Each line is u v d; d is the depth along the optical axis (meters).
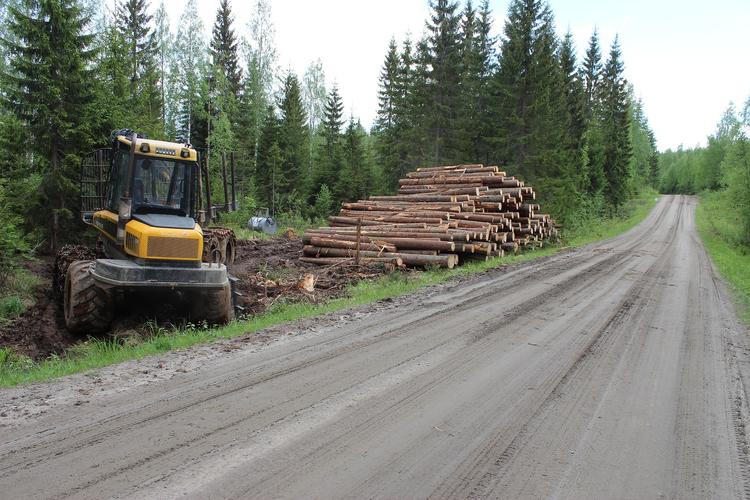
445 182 22.31
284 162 48.06
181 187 9.62
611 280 14.43
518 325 8.48
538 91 36.25
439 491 3.47
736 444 4.51
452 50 38.12
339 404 4.87
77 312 8.60
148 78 35.81
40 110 14.72
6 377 5.71
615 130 62.34
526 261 18.28
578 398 5.40
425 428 4.45
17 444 3.86
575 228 35.91
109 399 4.82
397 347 6.90
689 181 121.31
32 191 14.59
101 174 10.49
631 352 7.30
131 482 3.37
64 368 6.09
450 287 12.12
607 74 68.38
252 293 12.17
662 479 3.83
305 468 3.67
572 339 7.80
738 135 38.88
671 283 14.80
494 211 20.34
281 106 50.34
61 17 14.74
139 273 8.41
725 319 10.17
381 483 3.53
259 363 6.03
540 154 36.34
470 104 40.12
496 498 3.43
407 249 16.55
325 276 14.59
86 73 15.53
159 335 7.89
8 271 11.36
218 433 4.14
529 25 36.56
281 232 30.53
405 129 43.62
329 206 44.16
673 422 4.92
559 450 4.20
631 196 82.50
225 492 3.30
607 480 3.76
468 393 5.35
